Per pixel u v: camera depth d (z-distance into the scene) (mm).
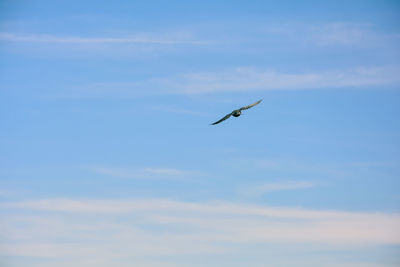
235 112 24828
